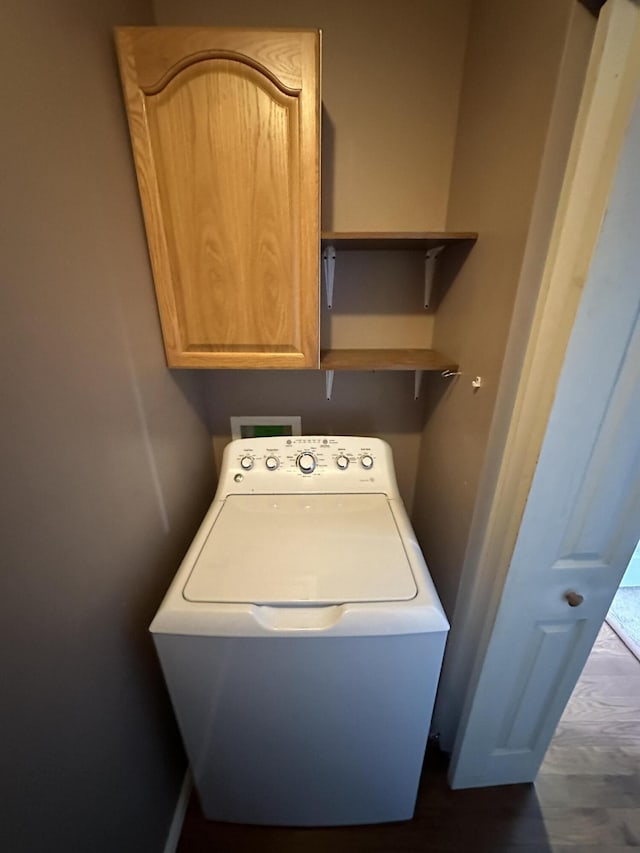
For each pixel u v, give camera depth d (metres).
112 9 0.83
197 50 0.82
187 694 0.90
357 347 1.47
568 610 0.98
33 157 0.60
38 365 0.60
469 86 1.06
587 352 0.72
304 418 1.61
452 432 1.20
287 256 1.00
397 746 0.99
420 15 1.07
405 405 1.59
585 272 0.67
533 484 0.83
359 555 0.96
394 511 1.14
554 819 1.22
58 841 0.65
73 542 0.69
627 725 1.49
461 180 1.12
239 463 1.25
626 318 0.69
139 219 0.94
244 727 0.95
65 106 0.67
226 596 0.84
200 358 1.10
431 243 1.16
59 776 0.65
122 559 0.86
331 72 1.12
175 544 1.17
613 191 0.62
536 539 0.89
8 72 0.55
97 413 0.77
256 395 1.56
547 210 0.71
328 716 0.93
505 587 0.94
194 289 1.03
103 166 0.79
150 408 1.01
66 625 0.67
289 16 1.07
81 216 0.72
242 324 1.07
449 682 1.24
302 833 1.19
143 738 0.96
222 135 0.89
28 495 0.58
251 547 0.99
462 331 1.11
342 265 1.37
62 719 0.66
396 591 0.86
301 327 1.08
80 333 0.71
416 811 1.23
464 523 1.09
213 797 1.12
